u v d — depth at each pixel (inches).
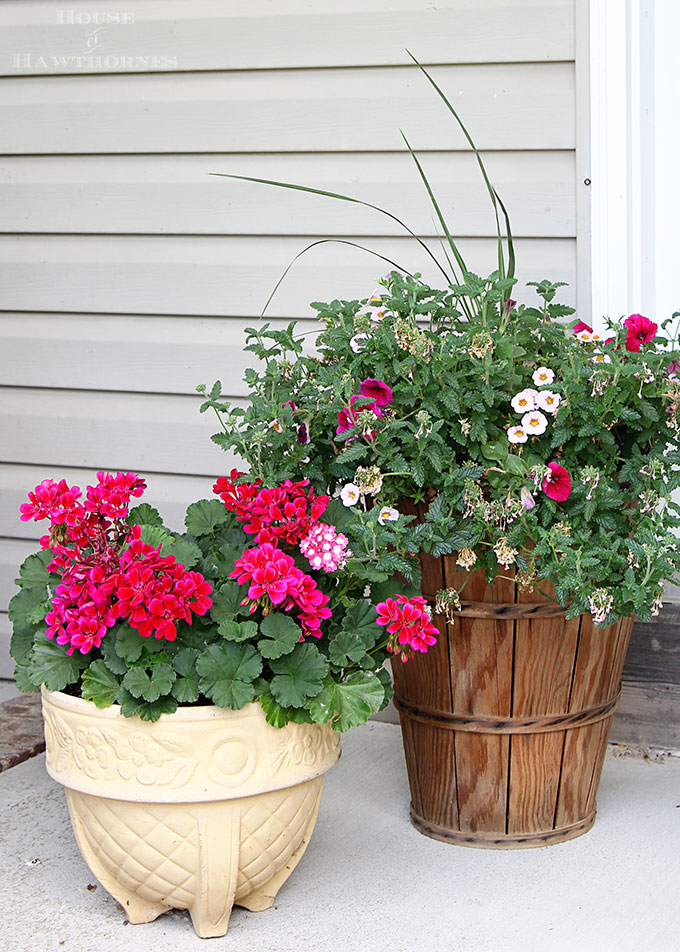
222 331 108.3
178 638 66.9
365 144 102.4
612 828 83.2
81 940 68.2
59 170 110.7
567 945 67.1
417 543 72.6
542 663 76.0
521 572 72.9
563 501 73.5
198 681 64.2
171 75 106.7
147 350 110.4
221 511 79.5
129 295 110.3
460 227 101.1
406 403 74.4
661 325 90.7
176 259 108.7
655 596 70.7
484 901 72.5
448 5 98.7
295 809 67.7
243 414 80.7
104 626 63.6
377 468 72.2
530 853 79.4
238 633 64.4
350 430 72.8
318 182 104.2
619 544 73.3
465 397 73.1
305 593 64.9
